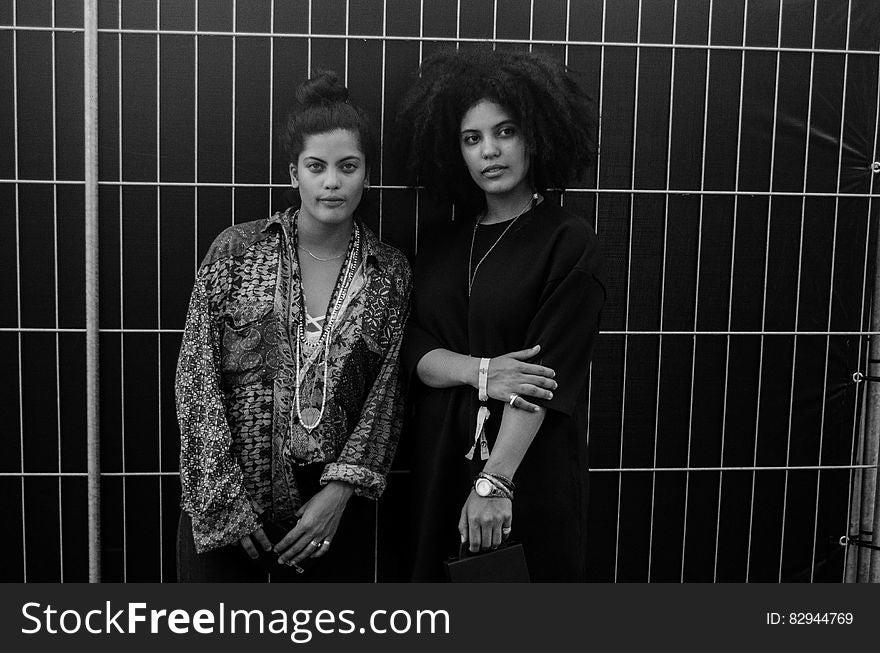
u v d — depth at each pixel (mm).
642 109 1860
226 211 1807
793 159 1909
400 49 1799
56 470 1834
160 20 1752
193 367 1471
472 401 1475
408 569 1686
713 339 1936
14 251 1784
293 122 1473
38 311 1801
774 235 1925
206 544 1459
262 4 1767
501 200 1539
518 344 1476
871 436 1977
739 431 1960
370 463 1528
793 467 1974
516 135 1474
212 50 1768
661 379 1931
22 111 1756
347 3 1780
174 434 1842
